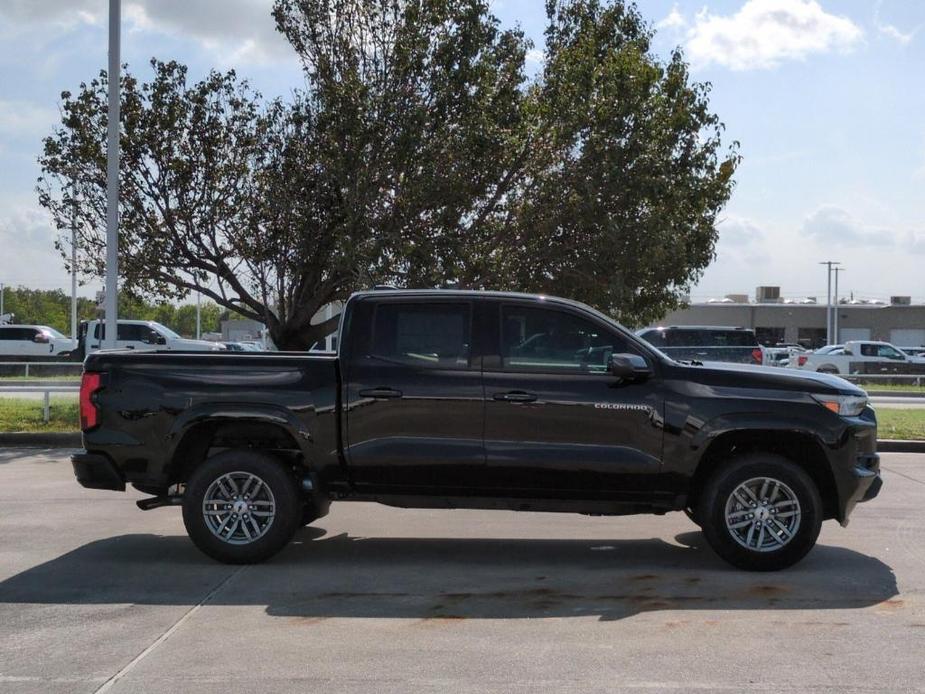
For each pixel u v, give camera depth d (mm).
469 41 19344
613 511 7293
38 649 5305
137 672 4926
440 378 7227
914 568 7305
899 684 4781
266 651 5273
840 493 7195
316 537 8445
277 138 20688
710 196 22047
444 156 19828
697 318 70375
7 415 17422
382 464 7230
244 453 7297
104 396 7410
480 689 4691
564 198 20391
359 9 19625
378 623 5824
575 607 6199
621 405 7129
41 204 20531
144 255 20562
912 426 17016
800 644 5434
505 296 7402
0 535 8422
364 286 19297
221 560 7309
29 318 114250
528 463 7133
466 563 7445
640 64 20406
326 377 7316
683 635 5602
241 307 22516
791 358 41031
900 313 69938
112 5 17078
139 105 20188
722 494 7125
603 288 20812
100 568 7203
